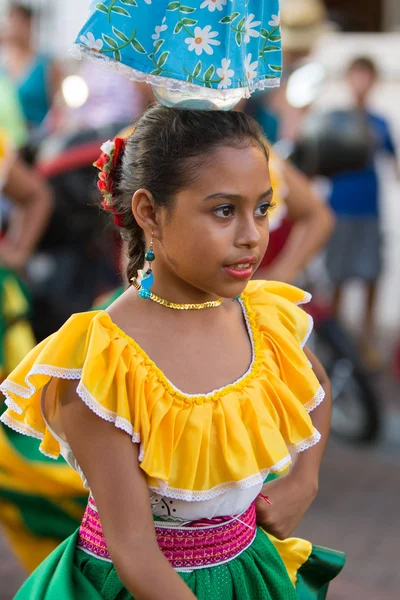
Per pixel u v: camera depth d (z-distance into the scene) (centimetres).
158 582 372
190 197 383
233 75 391
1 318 806
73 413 390
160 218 394
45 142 1076
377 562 879
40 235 880
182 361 401
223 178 381
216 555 410
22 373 405
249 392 406
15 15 1507
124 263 432
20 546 680
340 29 1764
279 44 418
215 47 386
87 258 925
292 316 446
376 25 1772
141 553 375
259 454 402
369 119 1466
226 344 416
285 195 784
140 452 385
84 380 380
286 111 1156
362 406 1183
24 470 644
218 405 396
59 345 391
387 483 1080
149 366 391
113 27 382
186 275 393
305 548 458
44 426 422
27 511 660
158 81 387
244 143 386
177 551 405
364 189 1456
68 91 1106
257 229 393
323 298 1284
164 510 402
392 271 1716
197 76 386
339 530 947
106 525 382
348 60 1658
